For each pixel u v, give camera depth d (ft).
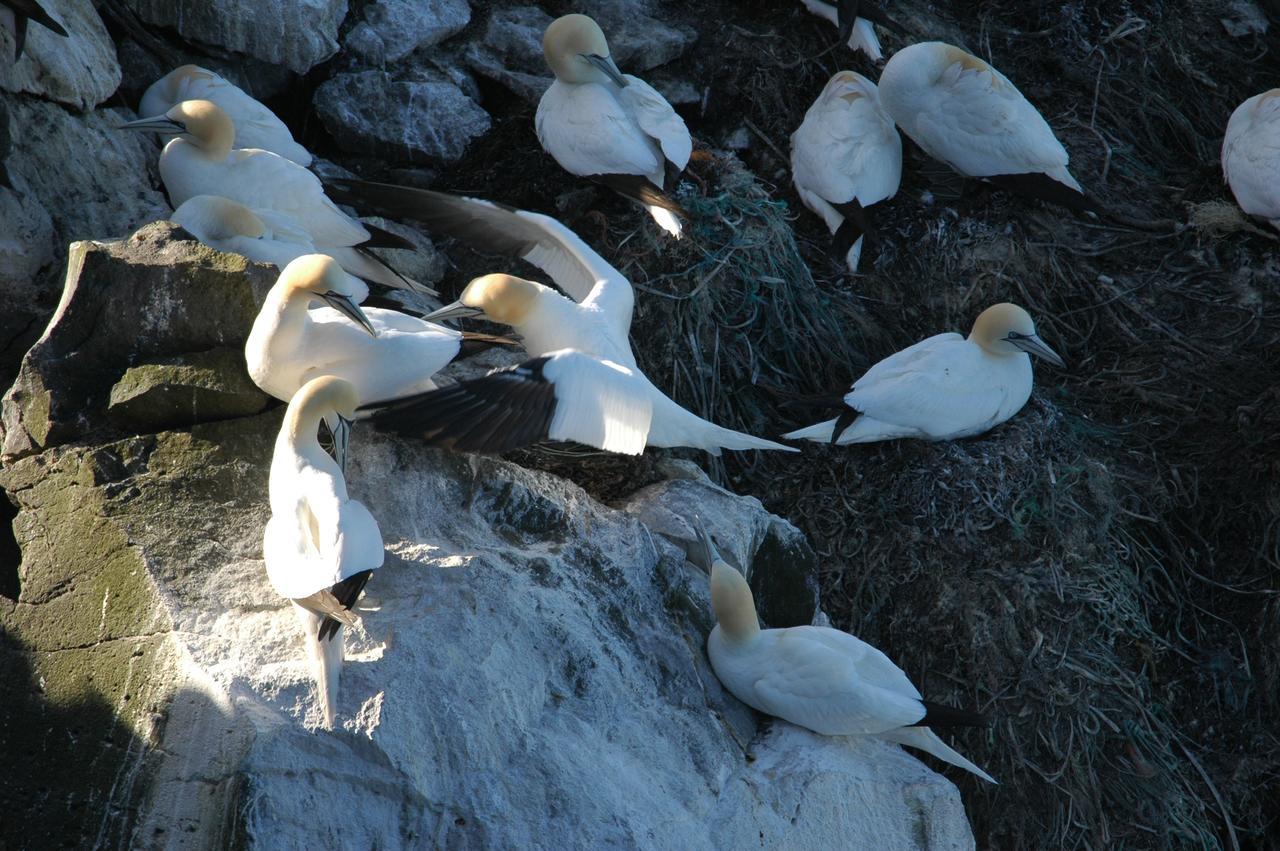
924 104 52.39
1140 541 47.96
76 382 35.35
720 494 41.65
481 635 32.04
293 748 28.91
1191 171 58.03
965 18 62.03
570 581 35.55
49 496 33.88
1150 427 49.73
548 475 38.42
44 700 31.58
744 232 51.29
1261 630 46.85
